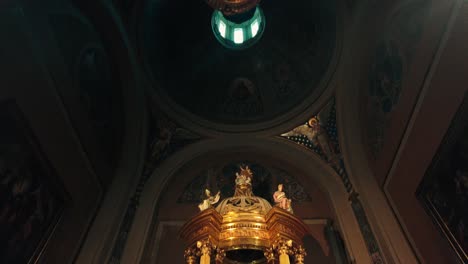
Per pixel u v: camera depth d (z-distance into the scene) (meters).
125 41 8.52
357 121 8.71
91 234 6.72
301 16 10.23
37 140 5.18
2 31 4.36
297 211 8.77
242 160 10.33
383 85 7.30
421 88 5.63
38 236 5.19
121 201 7.77
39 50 5.21
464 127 4.50
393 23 6.74
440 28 5.09
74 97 6.41
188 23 11.05
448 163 4.89
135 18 8.84
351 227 7.45
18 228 4.74
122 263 6.93
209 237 5.14
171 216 8.77
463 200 4.54
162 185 9.08
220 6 7.35
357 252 6.85
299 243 5.39
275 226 5.32
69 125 6.16
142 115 9.43
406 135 6.13
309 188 9.37
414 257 5.86
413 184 5.89
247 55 11.35
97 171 7.38
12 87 4.57
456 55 4.68
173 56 10.77
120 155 8.78
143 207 8.33
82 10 6.84
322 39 9.59
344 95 8.94
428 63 5.41
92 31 7.38
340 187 8.50
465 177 4.49
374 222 6.81
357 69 8.56
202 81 11.08
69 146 6.16
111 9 7.71
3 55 4.39
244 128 10.38
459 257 4.66
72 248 6.12
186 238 5.52
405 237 6.21
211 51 11.38
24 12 4.83
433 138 5.24
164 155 9.70
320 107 9.62
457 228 4.68
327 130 9.34
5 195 4.49
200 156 10.14
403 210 6.29
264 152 10.16
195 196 9.40
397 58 6.64
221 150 10.24
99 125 7.63
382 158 7.26
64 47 6.06
